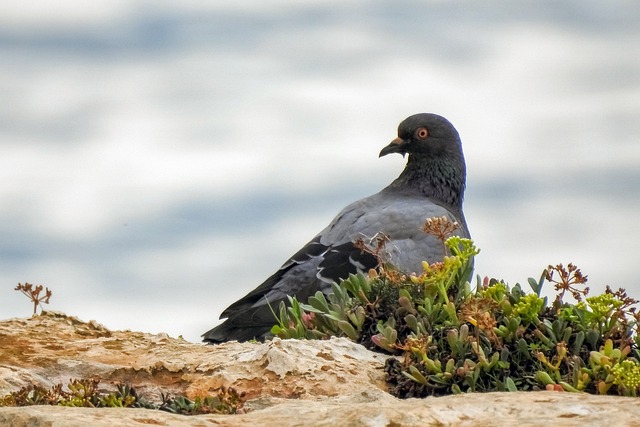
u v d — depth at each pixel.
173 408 9.51
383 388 11.12
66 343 12.89
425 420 7.25
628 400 7.75
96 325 14.09
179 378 11.48
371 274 13.25
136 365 11.77
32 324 13.81
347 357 11.59
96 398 9.73
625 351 10.59
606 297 11.17
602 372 10.45
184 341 13.28
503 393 8.09
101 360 12.12
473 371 10.85
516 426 7.01
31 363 11.95
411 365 11.27
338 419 7.36
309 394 10.67
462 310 11.76
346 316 12.75
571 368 10.80
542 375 10.55
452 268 12.38
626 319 11.41
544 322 11.35
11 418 7.28
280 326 13.58
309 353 11.45
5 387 11.01
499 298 11.85
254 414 7.91
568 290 11.80
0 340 12.95
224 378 11.09
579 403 7.64
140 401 9.70
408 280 12.87
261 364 11.27
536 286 11.95
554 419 7.18
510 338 11.21
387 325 12.05
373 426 7.16
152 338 13.34
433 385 10.90
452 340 11.11
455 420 7.31
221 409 9.48
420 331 11.62
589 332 11.20
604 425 6.96
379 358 11.77
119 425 7.14
